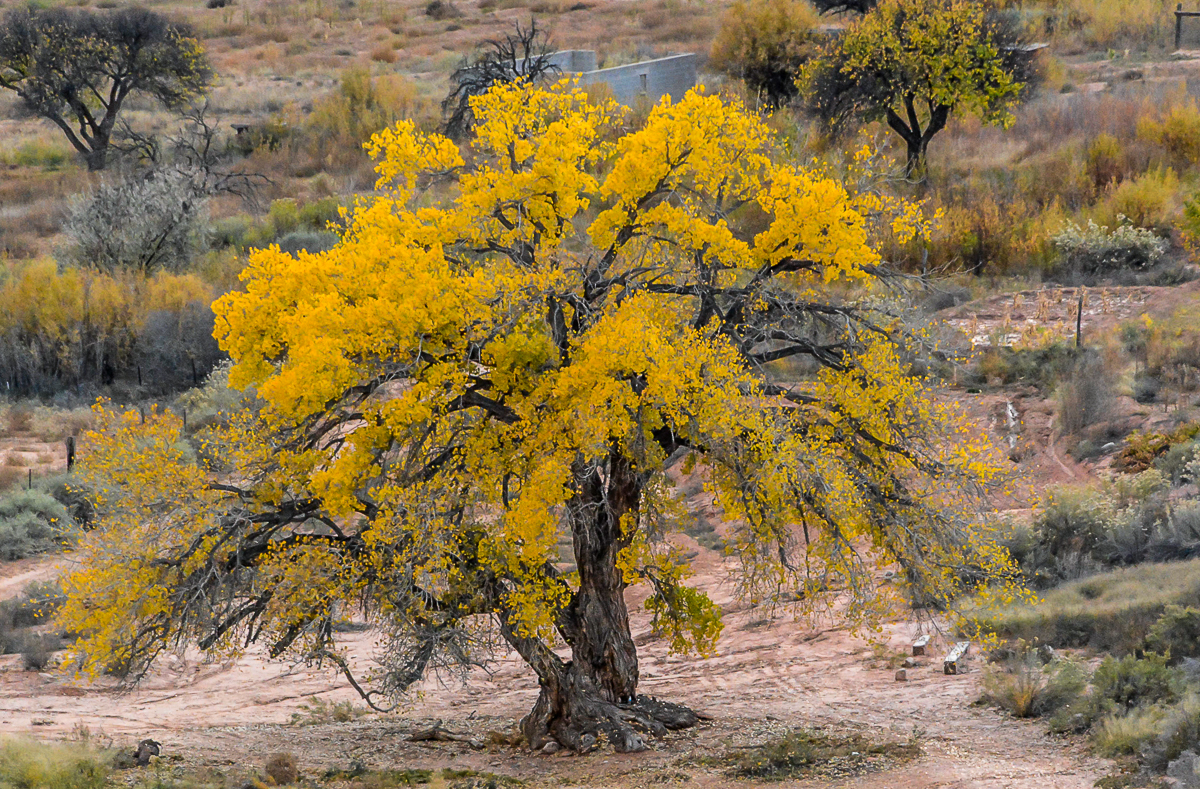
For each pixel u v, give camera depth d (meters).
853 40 34.84
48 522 23.27
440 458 11.03
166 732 14.01
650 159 11.57
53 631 18.36
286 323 10.38
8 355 34.00
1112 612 13.47
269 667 18.00
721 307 12.12
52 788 10.12
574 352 10.87
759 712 13.17
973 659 14.24
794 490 10.73
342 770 11.41
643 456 10.65
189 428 27.88
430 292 10.27
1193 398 21.17
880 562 11.92
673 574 12.50
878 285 14.58
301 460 10.84
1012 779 9.41
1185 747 9.09
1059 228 30.56
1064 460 20.52
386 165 11.52
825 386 11.60
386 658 12.05
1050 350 24.14
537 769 11.41
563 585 11.64
